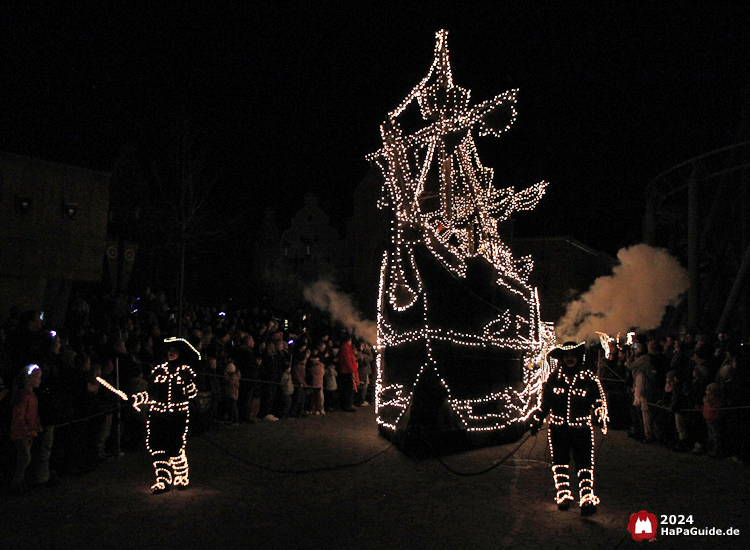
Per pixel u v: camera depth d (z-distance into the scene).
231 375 11.70
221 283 30.78
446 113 11.27
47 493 7.06
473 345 9.91
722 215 19.70
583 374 6.89
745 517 6.40
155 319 13.98
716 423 9.27
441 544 5.55
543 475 8.05
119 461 8.71
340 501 6.83
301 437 10.55
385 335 10.61
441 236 10.98
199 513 6.36
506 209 16.81
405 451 8.98
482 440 9.70
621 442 10.79
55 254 13.20
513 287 11.24
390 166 11.28
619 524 6.16
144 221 24.08
